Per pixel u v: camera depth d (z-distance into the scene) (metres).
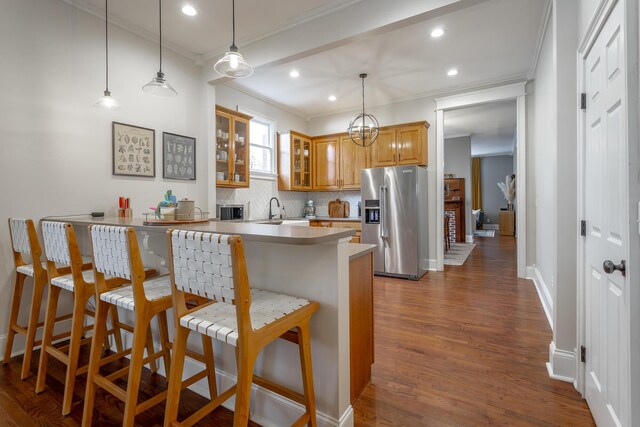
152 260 2.16
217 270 1.12
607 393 1.42
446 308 3.28
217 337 1.18
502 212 9.91
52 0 2.51
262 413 1.64
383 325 2.85
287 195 5.67
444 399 1.79
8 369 2.13
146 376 2.05
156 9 2.77
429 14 2.38
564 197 1.91
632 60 1.11
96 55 2.77
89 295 1.76
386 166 5.12
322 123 6.02
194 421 1.32
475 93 4.61
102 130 2.80
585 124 1.72
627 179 1.14
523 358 2.23
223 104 4.43
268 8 2.77
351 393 1.74
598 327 1.54
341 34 2.72
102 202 2.80
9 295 2.33
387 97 5.12
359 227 5.12
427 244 4.96
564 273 1.94
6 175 2.28
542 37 3.21
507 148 10.38
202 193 3.63
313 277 1.51
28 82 2.38
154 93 2.44
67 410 1.69
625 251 1.18
